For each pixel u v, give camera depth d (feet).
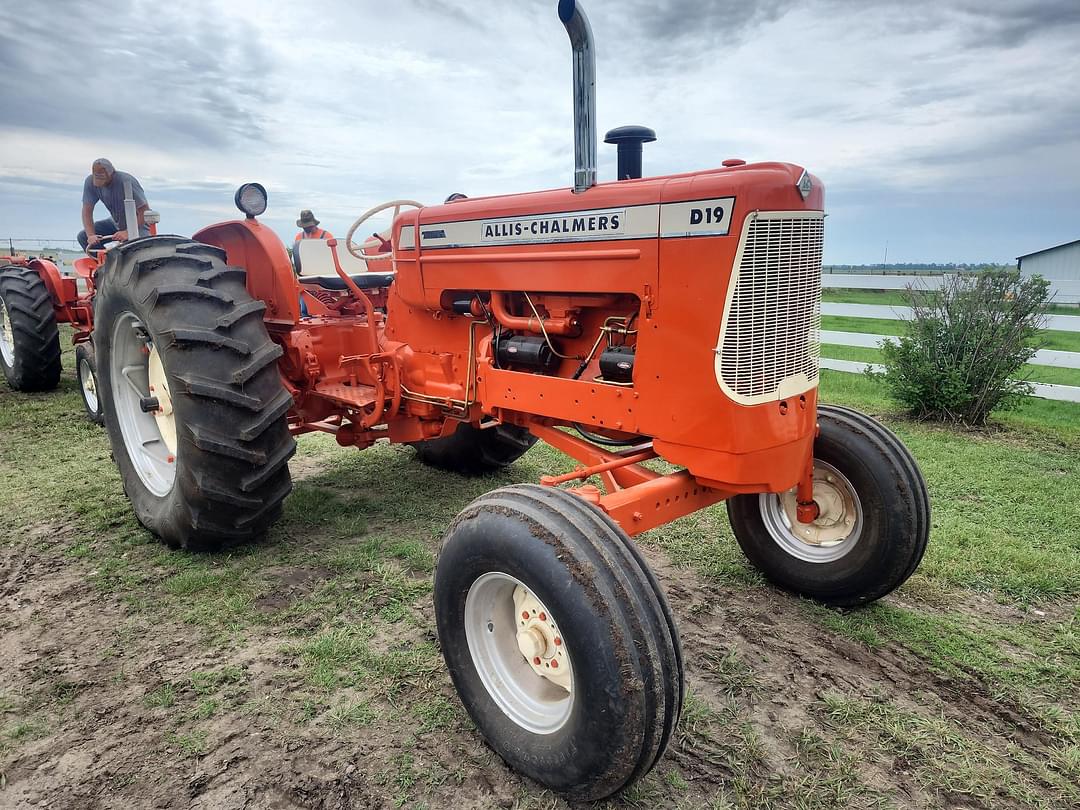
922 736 7.39
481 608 7.23
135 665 8.42
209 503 10.34
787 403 7.81
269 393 10.55
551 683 7.06
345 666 8.45
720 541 12.19
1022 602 10.23
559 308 9.09
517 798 6.56
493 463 15.12
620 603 5.91
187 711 7.59
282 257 12.12
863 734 7.44
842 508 9.98
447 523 12.84
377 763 6.91
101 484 14.39
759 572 10.94
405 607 9.83
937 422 20.72
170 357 10.11
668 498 8.05
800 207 7.36
